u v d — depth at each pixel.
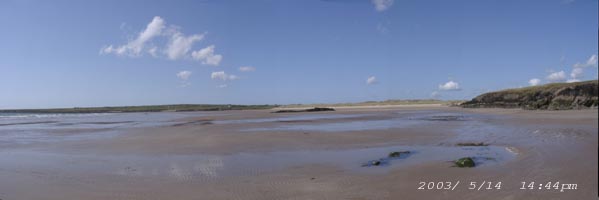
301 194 9.24
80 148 18.45
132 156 15.56
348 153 15.40
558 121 28.94
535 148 15.05
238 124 34.22
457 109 65.94
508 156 13.70
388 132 23.61
